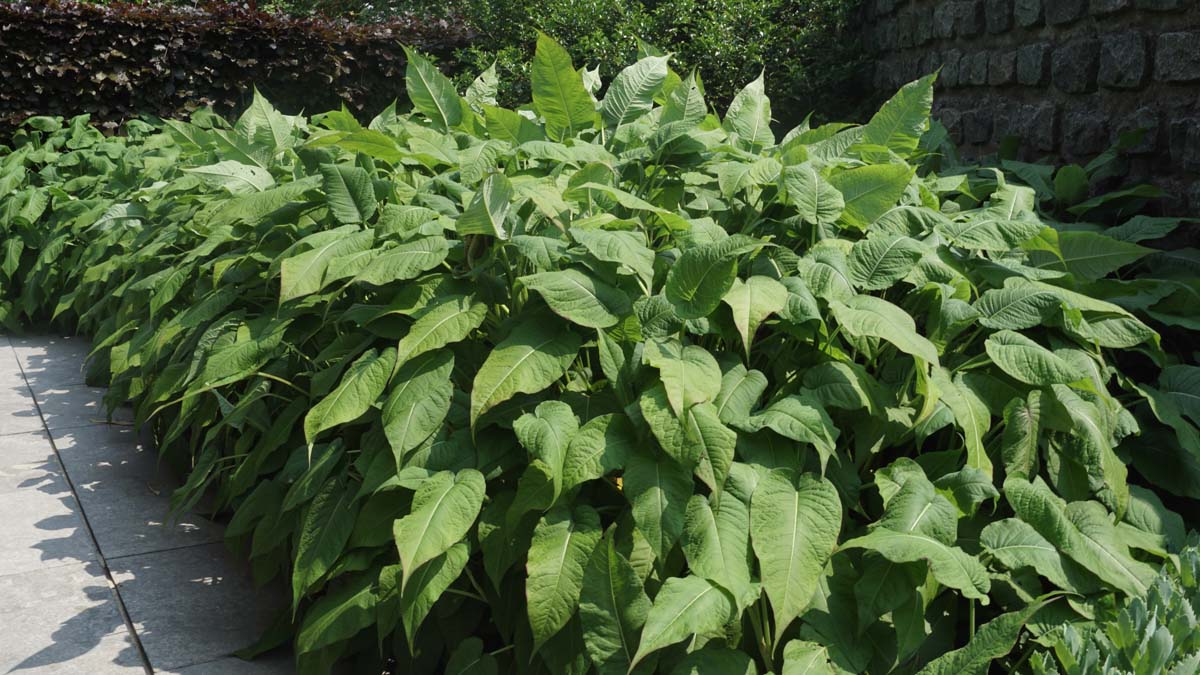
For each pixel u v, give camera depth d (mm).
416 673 2803
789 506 2371
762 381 2621
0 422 5367
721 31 9602
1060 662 2252
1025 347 2709
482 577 2756
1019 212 3631
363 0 19406
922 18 7066
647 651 2033
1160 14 4391
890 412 2689
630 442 2484
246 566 3711
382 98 11953
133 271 5500
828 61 9031
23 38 10148
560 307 2576
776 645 2363
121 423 5340
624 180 3693
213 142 5820
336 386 3125
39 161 8508
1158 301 3641
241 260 3693
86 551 3803
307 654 2744
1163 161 4387
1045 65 5305
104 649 3096
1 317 7336
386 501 2709
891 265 2791
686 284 2600
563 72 4094
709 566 2240
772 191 3275
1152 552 2617
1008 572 2559
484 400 2486
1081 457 2678
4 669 2971
